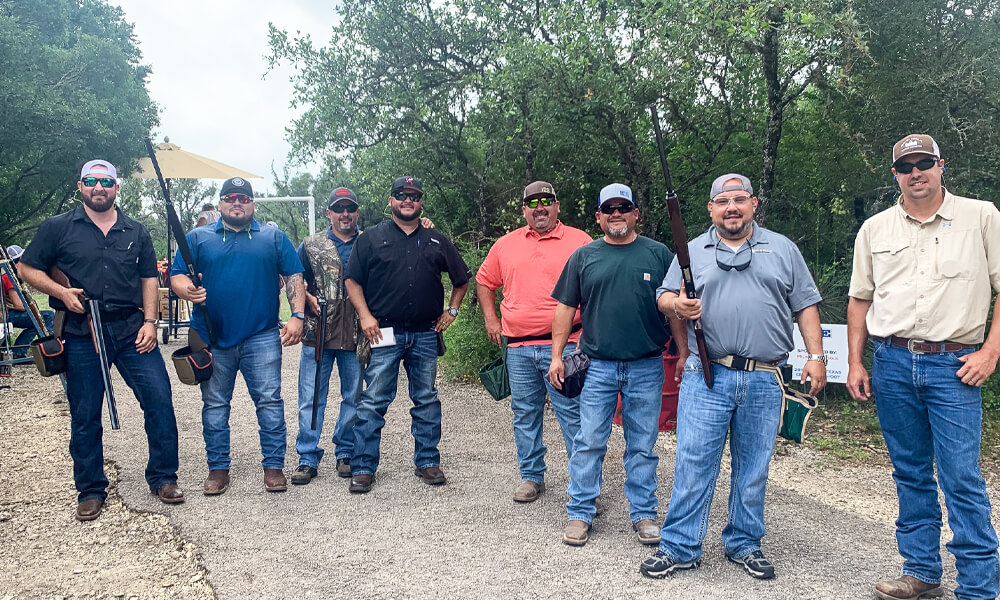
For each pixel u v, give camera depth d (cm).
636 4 748
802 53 605
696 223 939
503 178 999
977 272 283
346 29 1005
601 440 367
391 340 437
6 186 1321
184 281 425
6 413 639
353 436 482
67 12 1791
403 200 437
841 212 820
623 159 849
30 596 307
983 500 286
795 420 326
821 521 395
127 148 1370
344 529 380
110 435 562
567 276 374
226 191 434
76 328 392
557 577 323
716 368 323
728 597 304
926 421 299
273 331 453
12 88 1138
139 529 380
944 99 689
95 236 399
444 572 328
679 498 326
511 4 955
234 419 632
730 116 829
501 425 613
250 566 335
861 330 318
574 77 743
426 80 1013
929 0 698
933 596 304
